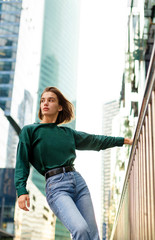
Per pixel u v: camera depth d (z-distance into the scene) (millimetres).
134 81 6902
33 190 63750
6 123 62094
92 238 2113
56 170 2211
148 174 2223
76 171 2307
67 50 98375
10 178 60812
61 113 2607
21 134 2297
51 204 2152
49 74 85375
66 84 94438
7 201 59344
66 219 2012
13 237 58094
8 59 64000
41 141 2277
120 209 5938
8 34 66125
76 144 2508
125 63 9367
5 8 68250
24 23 69375
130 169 3812
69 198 2094
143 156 2539
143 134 2443
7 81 62312
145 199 2398
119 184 10250
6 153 62500
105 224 19750
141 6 5754
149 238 2201
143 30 5379
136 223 3117
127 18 8914
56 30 93188
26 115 72438
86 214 2170
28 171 2230
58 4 97562
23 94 69438
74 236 1941
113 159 16422
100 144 2596
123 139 2734
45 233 66750
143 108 2301
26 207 2090
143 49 5320
